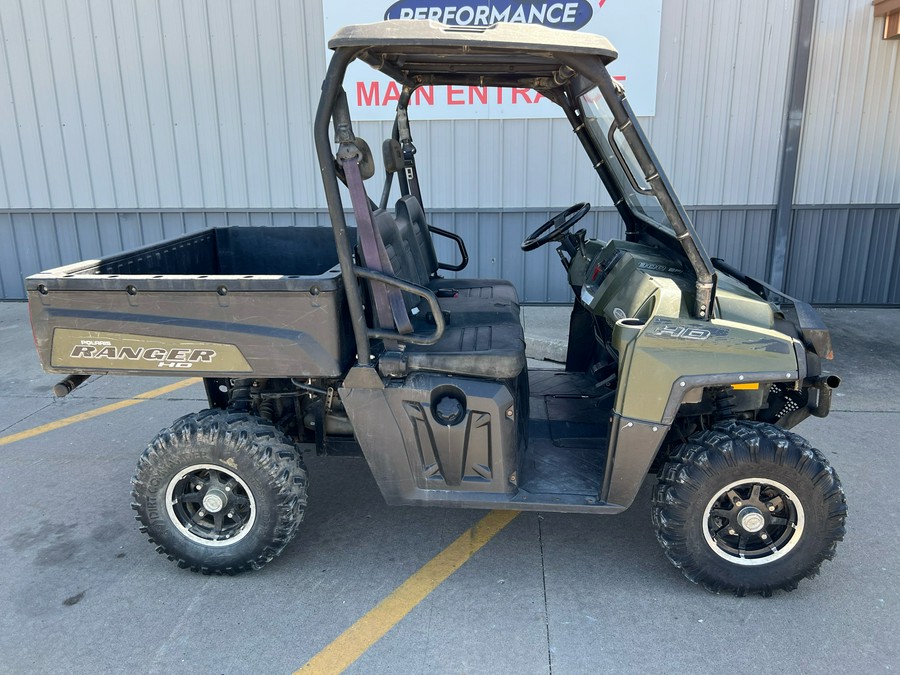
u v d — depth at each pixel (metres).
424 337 2.45
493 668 2.25
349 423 2.83
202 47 6.63
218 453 2.57
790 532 2.52
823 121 6.45
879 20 6.13
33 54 6.77
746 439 2.44
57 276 2.50
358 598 2.62
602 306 2.97
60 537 3.06
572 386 3.65
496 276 7.02
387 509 3.28
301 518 2.71
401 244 3.05
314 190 6.94
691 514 2.49
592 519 3.17
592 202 6.70
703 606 2.54
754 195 6.65
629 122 2.29
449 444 2.49
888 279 6.87
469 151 6.66
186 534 2.70
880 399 4.59
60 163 7.08
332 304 2.38
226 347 2.45
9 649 2.36
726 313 2.51
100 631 2.45
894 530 3.02
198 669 2.26
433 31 2.16
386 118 6.64
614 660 2.28
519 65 3.12
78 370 2.54
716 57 6.31
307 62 6.59
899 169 6.53
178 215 7.14
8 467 3.75
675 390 2.37
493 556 2.88
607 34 6.29
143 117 6.87
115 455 3.90
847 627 2.42
